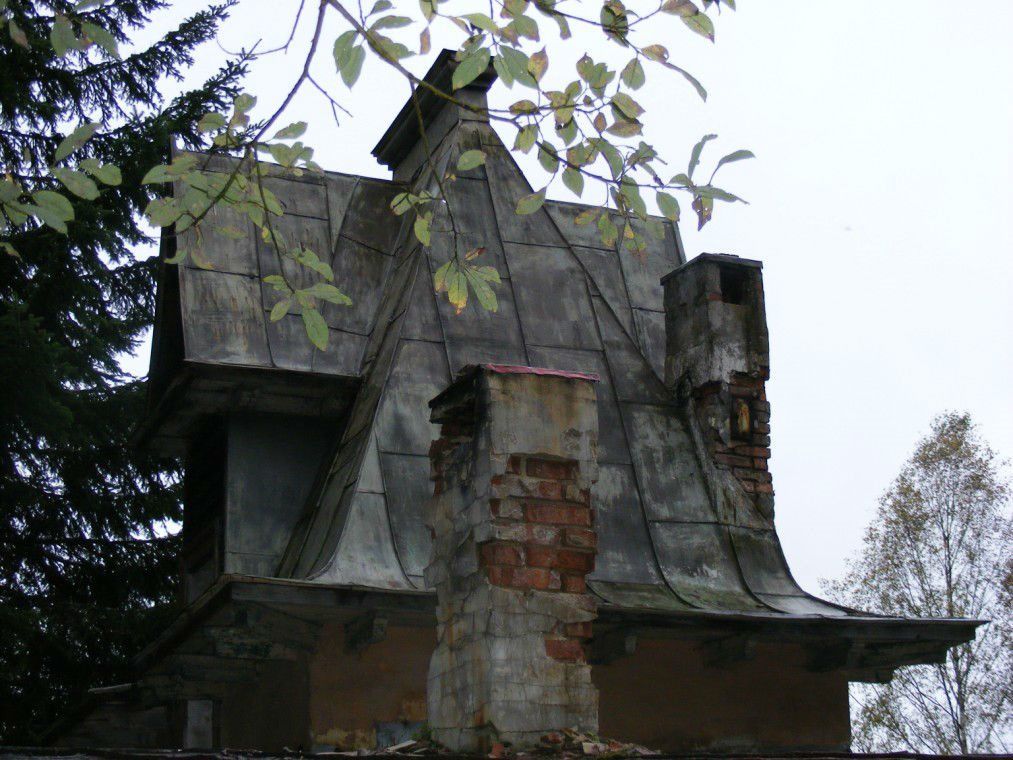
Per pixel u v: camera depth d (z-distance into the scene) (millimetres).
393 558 10625
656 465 12250
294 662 10641
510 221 13391
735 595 11602
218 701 12617
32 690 17500
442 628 7805
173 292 12750
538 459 7680
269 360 12172
